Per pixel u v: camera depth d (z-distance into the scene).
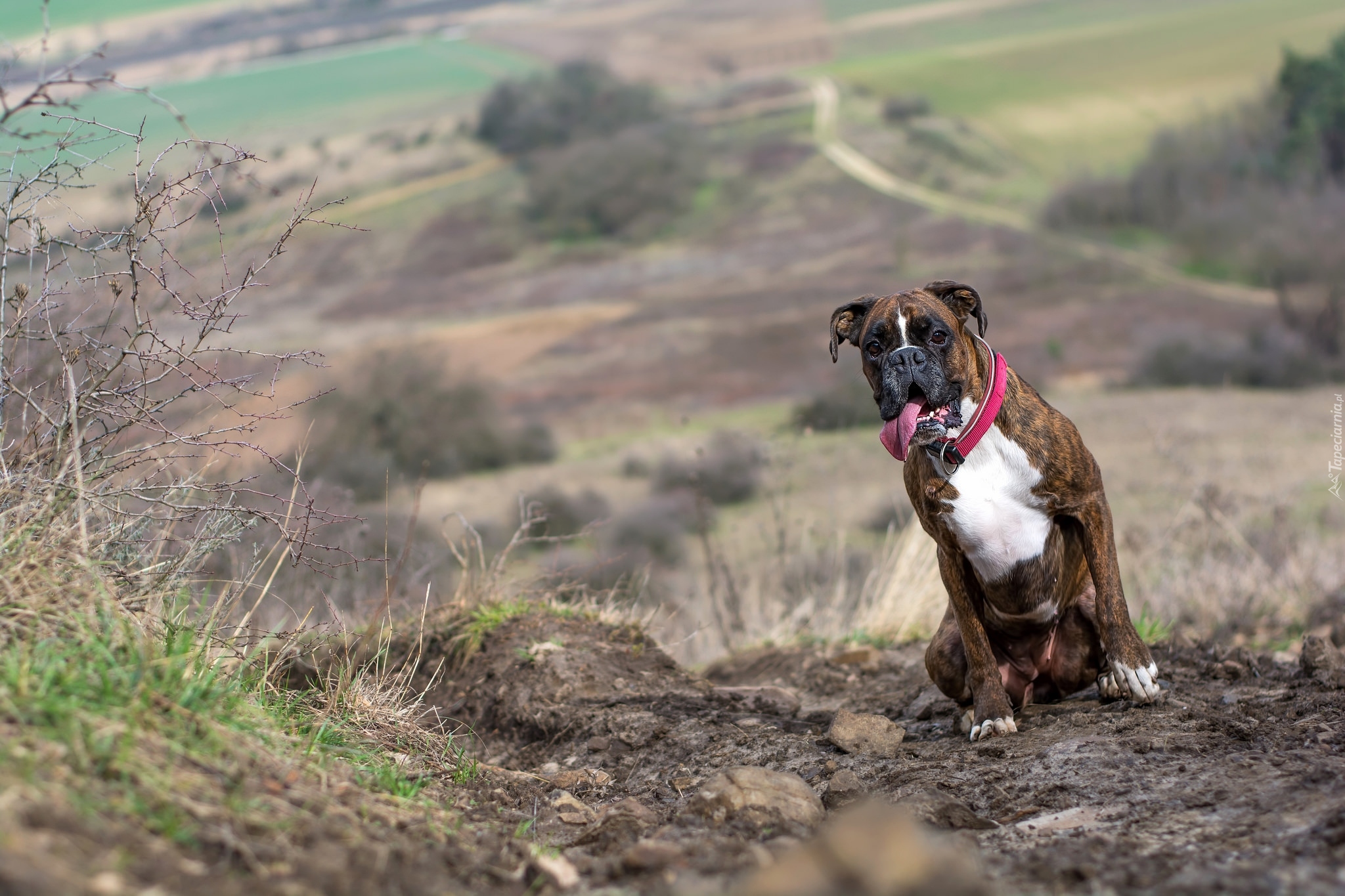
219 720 2.90
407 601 5.86
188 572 3.79
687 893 2.39
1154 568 8.39
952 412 4.01
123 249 3.70
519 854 2.88
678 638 7.42
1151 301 57.34
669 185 107.12
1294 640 6.62
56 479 3.21
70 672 2.68
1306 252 55.66
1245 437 20.66
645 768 4.20
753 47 180.62
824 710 5.31
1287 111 74.12
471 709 5.07
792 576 8.32
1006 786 3.39
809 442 14.00
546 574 6.05
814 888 1.98
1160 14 151.62
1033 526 4.18
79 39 175.38
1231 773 3.19
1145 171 77.19
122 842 2.21
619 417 44.78
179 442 3.86
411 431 32.25
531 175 117.94
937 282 4.38
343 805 2.87
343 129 151.00
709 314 69.00
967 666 4.53
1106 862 2.59
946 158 108.88
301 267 88.62
